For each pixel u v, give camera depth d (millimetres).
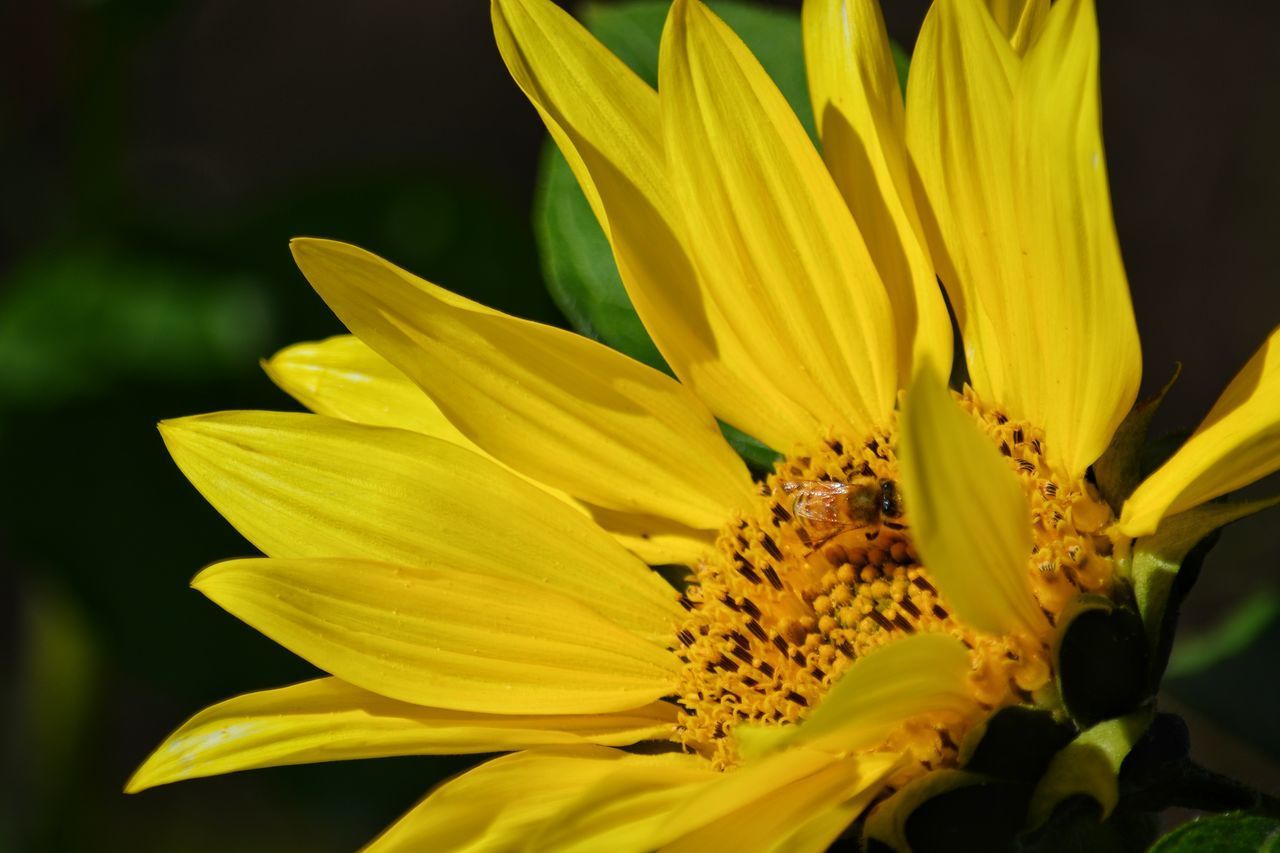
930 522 397
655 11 476
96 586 528
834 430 450
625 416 452
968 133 429
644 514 454
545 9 446
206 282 540
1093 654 412
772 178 444
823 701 398
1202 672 464
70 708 542
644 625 448
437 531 445
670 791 415
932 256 439
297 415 445
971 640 428
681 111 442
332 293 439
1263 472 410
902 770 417
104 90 538
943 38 427
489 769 424
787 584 443
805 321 448
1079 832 413
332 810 525
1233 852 401
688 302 449
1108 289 415
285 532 443
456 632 439
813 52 442
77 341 537
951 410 397
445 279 536
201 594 528
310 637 432
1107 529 424
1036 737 412
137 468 533
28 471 532
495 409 448
